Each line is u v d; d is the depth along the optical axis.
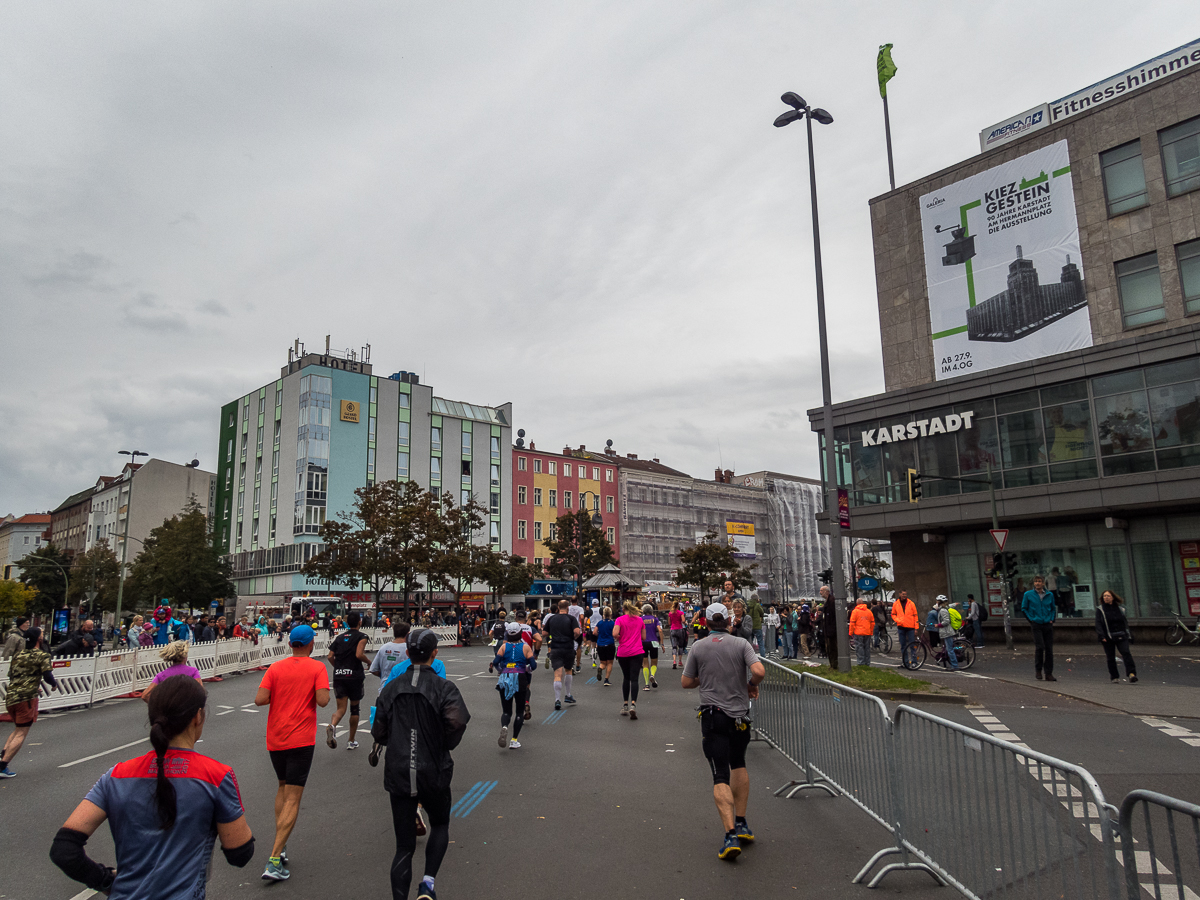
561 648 13.79
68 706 15.80
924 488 28.91
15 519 131.25
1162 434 23.59
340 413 69.56
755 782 7.92
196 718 2.91
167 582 57.06
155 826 2.72
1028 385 26.55
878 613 24.86
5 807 7.57
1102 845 3.25
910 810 5.29
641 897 4.86
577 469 87.88
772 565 108.56
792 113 19.33
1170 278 25.44
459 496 76.38
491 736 10.91
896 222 33.09
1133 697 12.62
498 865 5.48
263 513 72.12
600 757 9.34
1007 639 24.48
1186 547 23.94
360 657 10.42
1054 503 25.14
